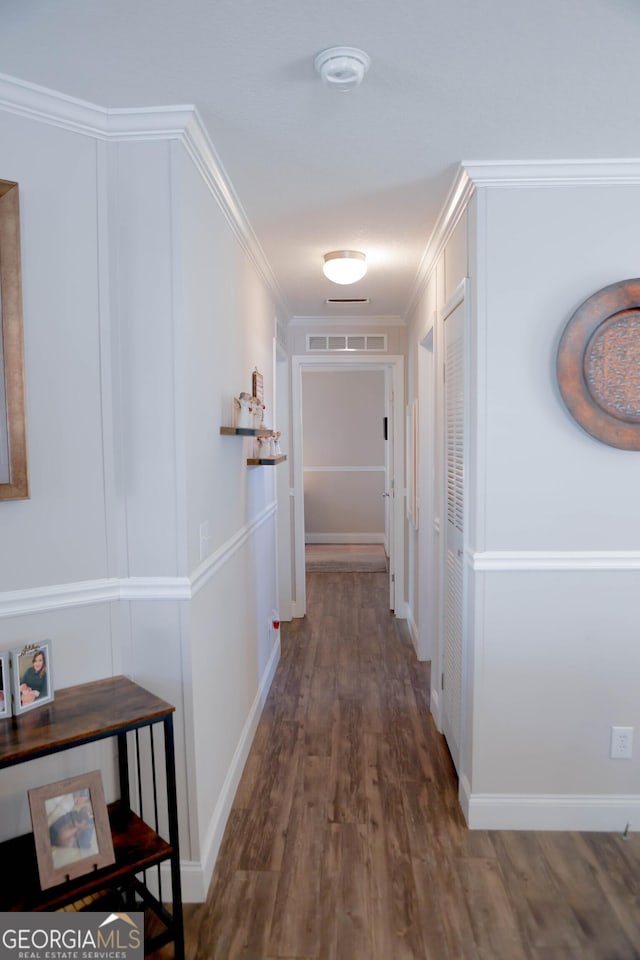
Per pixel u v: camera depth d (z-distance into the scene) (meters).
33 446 1.62
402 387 4.58
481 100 1.62
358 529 7.78
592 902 1.82
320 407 7.66
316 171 2.04
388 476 6.57
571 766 2.16
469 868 1.96
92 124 1.65
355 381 7.60
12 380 1.54
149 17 1.28
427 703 3.22
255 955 1.64
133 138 1.68
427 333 3.22
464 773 2.29
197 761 1.84
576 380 2.03
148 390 1.73
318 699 3.27
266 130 1.77
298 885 1.89
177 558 1.76
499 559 2.10
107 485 1.73
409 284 3.50
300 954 1.64
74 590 1.69
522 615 2.12
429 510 3.76
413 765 2.59
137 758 1.68
